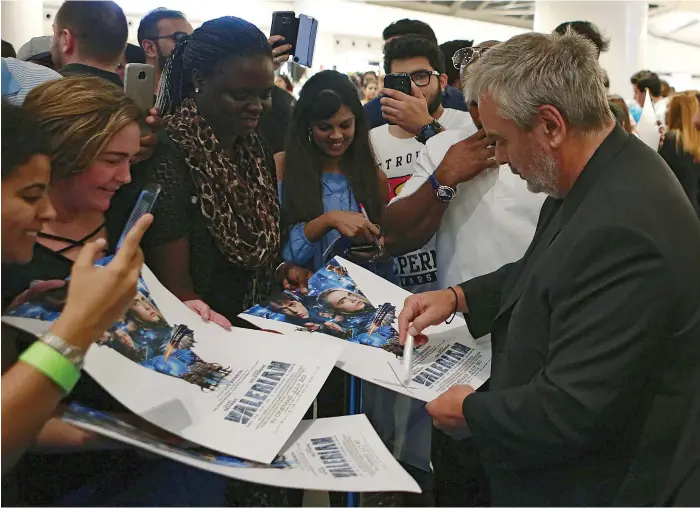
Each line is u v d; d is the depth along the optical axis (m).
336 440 0.91
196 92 1.12
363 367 1.07
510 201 1.34
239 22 1.11
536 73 0.92
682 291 0.85
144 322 0.89
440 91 1.50
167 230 1.06
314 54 1.46
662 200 0.87
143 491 0.94
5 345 0.74
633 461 0.91
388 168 1.53
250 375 0.92
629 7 2.31
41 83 0.90
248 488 1.05
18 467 0.87
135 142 0.92
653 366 0.86
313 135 1.34
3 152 0.71
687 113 1.90
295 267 1.37
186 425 0.78
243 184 1.17
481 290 1.20
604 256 0.85
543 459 0.90
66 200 0.89
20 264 0.84
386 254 1.44
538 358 0.95
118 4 1.14
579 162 0.96
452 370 1.13
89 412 0.75
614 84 2.34
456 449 1.22
